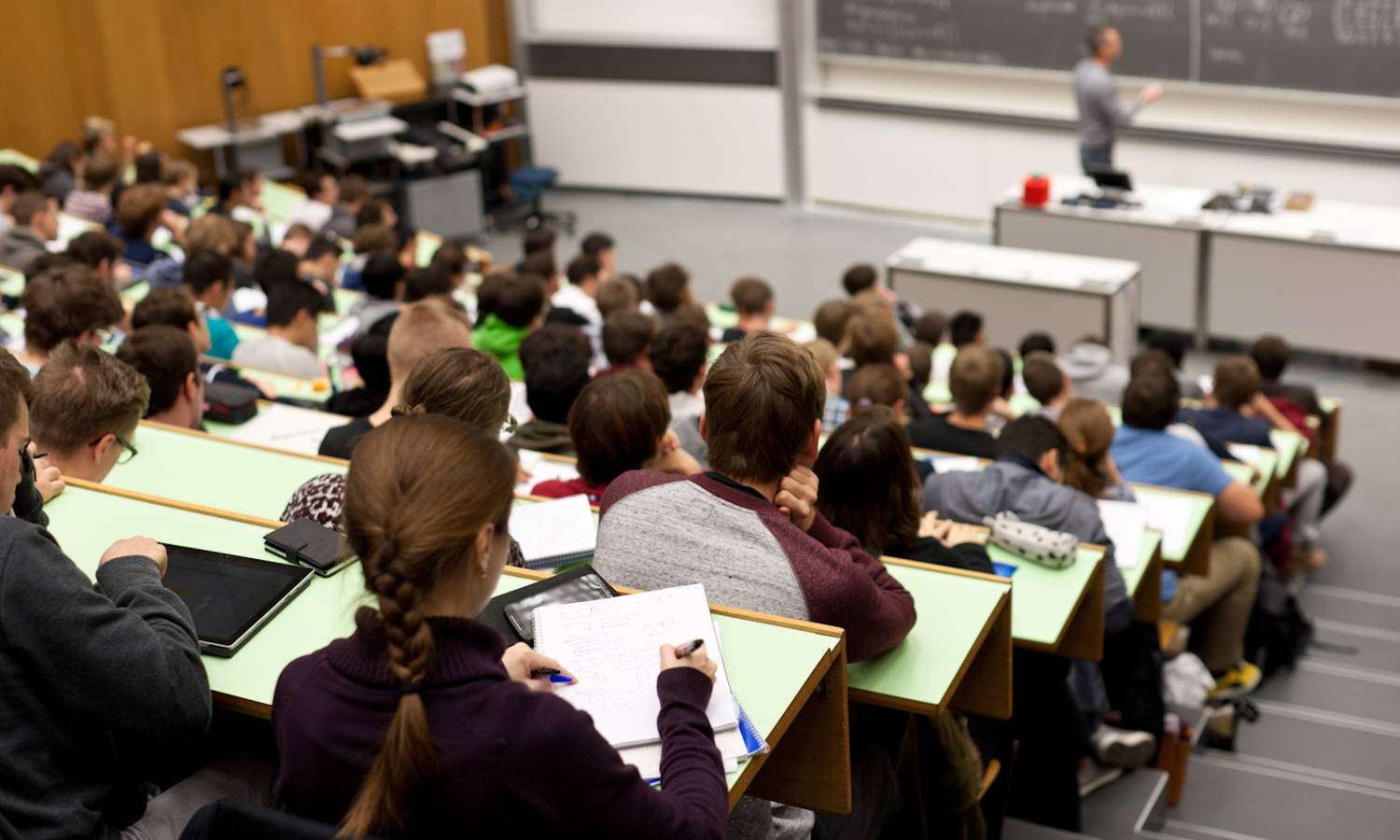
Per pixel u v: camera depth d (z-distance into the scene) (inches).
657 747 52.9
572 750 44.8
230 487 93.9
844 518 88.4
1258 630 177.2
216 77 372.8
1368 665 179.9
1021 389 219.1
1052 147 359.9
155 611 56.4
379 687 46.5
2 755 52.0
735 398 69.0
